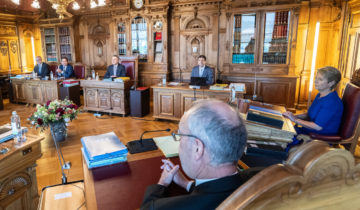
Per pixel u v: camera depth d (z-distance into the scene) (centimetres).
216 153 68
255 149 156
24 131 193
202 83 439
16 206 178
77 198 164
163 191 94
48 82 603
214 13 630
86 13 758
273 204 45
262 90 600
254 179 45
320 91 233
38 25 841
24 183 183
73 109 362
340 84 489
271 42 584
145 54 718
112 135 159
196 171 74
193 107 77
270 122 169
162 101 489
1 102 600
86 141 147
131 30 711
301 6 560
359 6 424
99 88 547
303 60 585
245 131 72
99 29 764
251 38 598
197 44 667
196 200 67
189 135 72
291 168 47
